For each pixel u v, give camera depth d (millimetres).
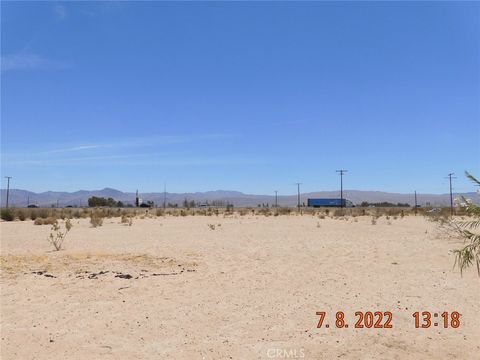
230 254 15734
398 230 26781
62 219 41250
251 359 6227
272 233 25031
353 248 17469
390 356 6336
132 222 37344
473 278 11445
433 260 14383
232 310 8641
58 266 12977
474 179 5406
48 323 7859
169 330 7484
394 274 12094
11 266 12953
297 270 12719
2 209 43125
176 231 26641
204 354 6422
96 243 19578
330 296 9680
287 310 8625
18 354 6422
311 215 56062
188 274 12062
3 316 8281
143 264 13430
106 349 6613
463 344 6801
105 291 10148
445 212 38844
